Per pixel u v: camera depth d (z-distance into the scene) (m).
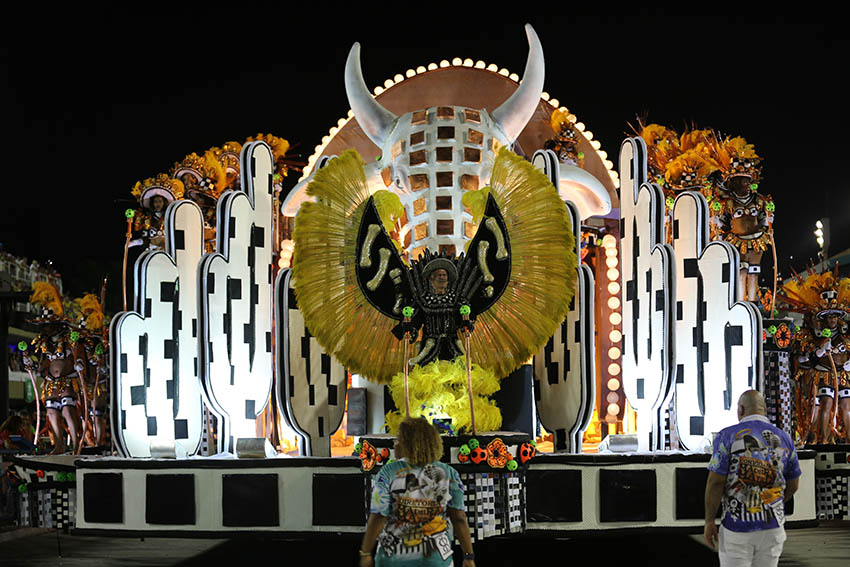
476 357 7.86
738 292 8.30
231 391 8.45
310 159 10.88
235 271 8.55
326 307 7.86
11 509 11.29
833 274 10.88
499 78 10.67
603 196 9.66
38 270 30.06
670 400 8.31
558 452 8.46
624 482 7.84
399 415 7.76
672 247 8.63
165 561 8.98
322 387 8.40
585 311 8.22
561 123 10.52
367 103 9.29
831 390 10.57
